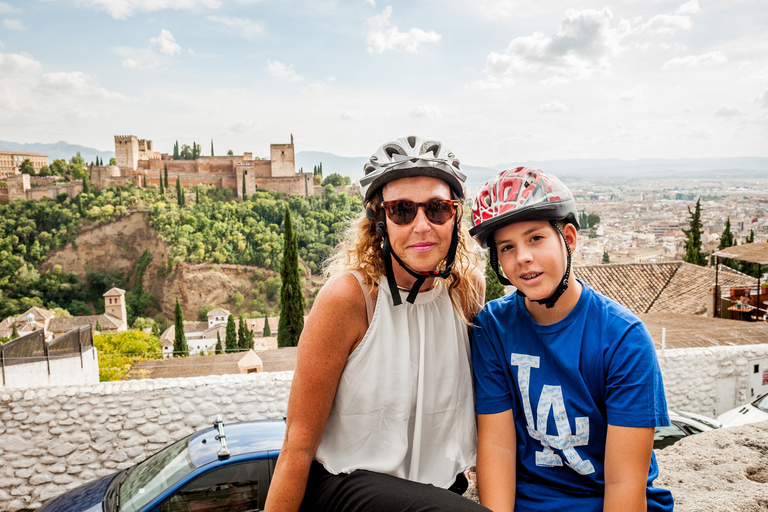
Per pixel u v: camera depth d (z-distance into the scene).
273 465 3.56
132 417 6.65
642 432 1.05
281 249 120.06
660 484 1.95
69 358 10.32
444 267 1.26
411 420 1.18
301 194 139.38
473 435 1.29
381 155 1.14
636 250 108.81
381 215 1.15
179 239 117.94
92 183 132.25
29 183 130.62
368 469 1.08
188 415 6.74
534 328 1.21
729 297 14.18
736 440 2.36
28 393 6.48
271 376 6.99
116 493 3.71
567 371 1.15
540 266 1.09
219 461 3.54
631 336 1.09
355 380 1.10
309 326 1.08
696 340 10.14
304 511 1.10
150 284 117.62
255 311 113.31
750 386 8.03
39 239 118.62
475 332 1.32
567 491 1.19
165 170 134.38
